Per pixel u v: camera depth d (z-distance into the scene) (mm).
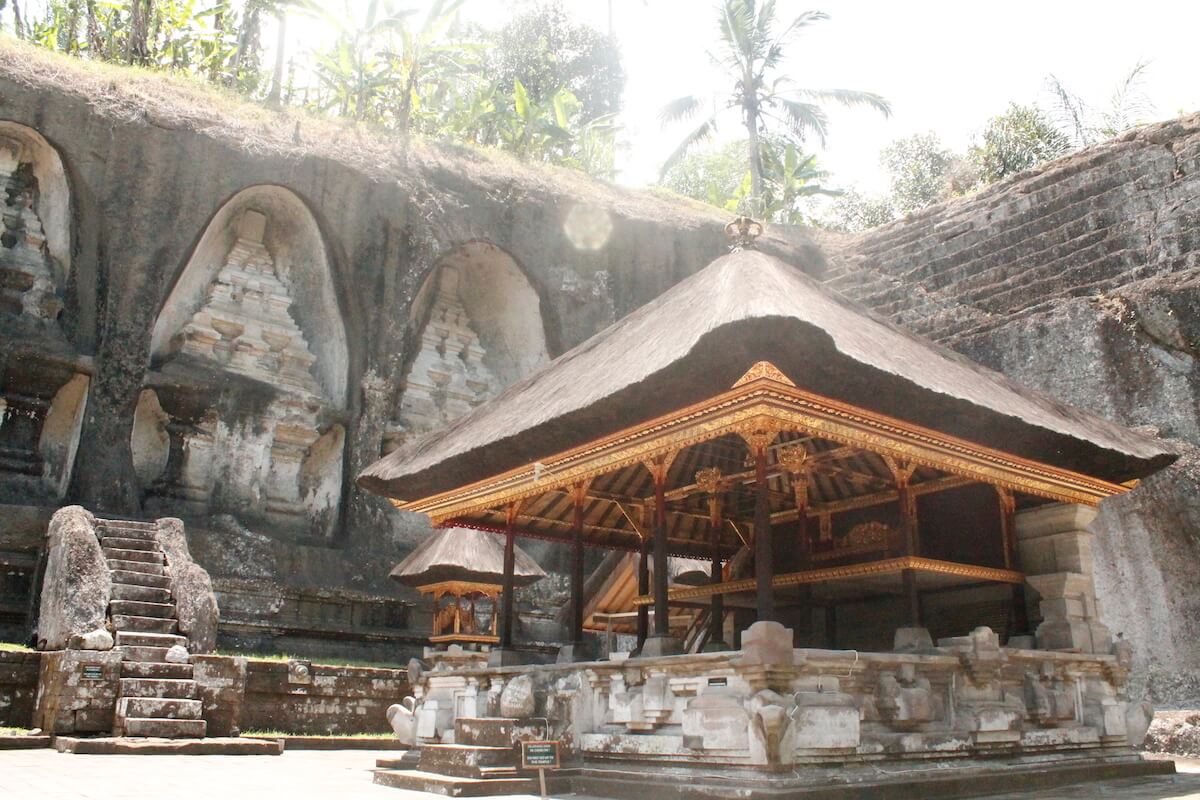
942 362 9391
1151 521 15641
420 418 23641
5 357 17656
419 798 7387
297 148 21359
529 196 24188
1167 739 12641
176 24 27266
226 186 20312
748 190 36062
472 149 25469
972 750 8281
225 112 21609
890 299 22844
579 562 9945
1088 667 9914
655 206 26500
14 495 17656
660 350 7828
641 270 25188
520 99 31625
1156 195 18859
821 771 6945
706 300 8203
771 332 6777
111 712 11492
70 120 18766
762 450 7438
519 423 9102
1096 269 19094
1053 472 9703
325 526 21453
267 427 20953
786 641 7031
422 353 24219
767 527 7316
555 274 24047
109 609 13086
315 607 19234
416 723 10508
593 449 8844
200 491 19969
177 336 20750
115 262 18859
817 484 11312
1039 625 10117
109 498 17953
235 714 12297
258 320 21719
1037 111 32438
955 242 22766
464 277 25125
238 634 18000
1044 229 20906
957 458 8867
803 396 7328
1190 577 15094
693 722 7348
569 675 8961
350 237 21625
